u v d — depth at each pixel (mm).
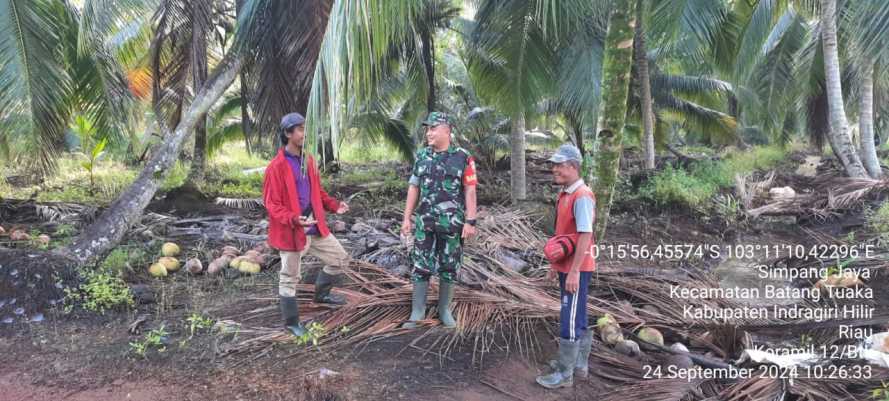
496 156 16250
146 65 10438
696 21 8109
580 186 3268
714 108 15016
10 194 9789
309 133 3453
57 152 7164
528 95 8555
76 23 8023
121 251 5500
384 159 18172
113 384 3359
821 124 14227
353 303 4418
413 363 3613
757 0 11070
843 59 12133
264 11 6402
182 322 4195
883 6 5551
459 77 14367
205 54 7078
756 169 12539
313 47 6160
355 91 3625
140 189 5906
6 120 6320
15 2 6316
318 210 3893
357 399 3207
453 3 10789
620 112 4930
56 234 6699
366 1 3508
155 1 7109
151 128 13000
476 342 3881
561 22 7586
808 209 8234
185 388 3297
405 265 5465
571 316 3359
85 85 8156
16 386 3338
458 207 3947
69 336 3994
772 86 14031
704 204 8633
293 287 3852
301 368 3512
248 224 7301
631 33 4762
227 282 5203
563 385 3455
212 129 14266
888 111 16047
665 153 18594
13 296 4363
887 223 7074
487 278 5152
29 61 6414
